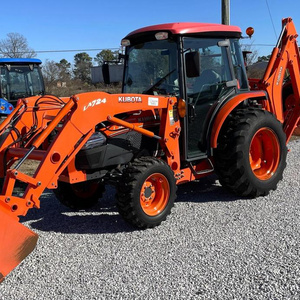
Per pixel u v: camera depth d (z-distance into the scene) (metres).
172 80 5.05
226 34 5.37
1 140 4.83
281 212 4.89
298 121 6.63
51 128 4.14
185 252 3.97
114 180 4.81
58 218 5.22
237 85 5.62
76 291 3.37
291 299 3.08
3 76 14.45
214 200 5.51
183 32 4.86
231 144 5.21
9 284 3.54
